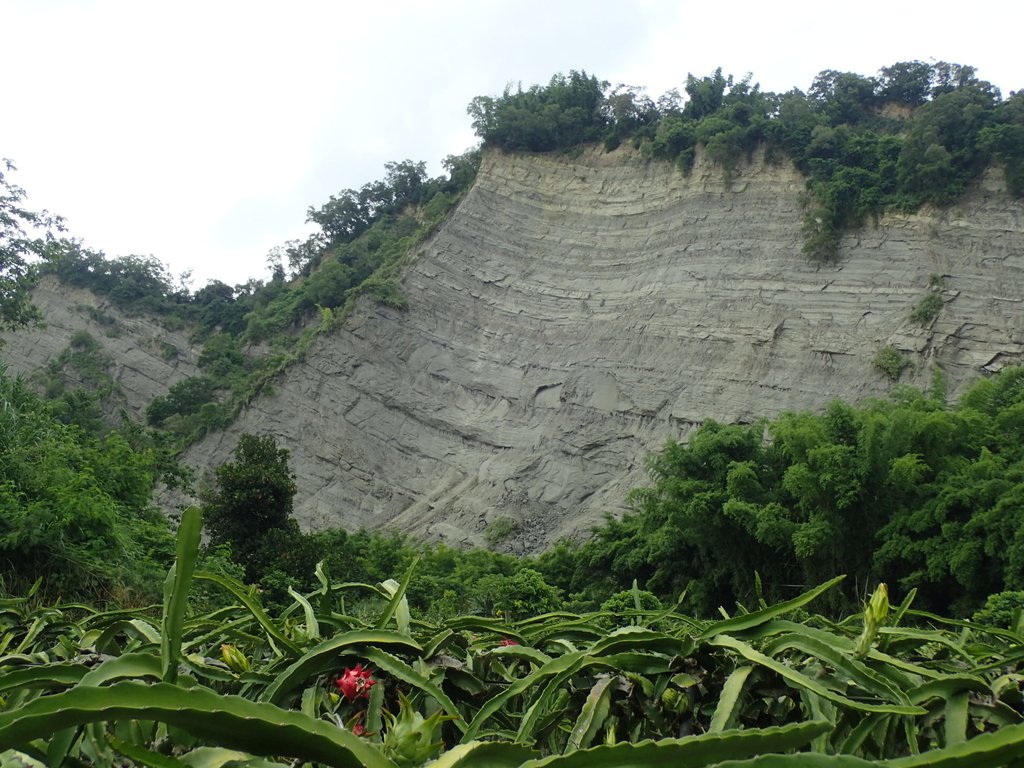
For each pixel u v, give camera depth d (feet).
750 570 82.17
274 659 9.78
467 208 168.55
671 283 143.95
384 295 161.27
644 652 8.66
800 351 128.98
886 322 125.59
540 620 11.93
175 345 196.24
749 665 8.02
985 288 122.72
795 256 136.46
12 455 42.19
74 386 190.29
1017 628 10.38
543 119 169.68
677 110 164.96
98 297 205.36
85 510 38.60
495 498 136.05
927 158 130.11
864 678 7.52
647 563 91.86
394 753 5.43
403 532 137.80
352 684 8.38
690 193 149.79
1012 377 90.58
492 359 153.58
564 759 4.64
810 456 76.43
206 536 82.74
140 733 7.60
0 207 76.64
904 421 75.61
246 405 157.38
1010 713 7.41
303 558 67.92
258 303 200.13
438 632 10.68
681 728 8.23
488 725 9.31
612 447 135.13
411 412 152.25
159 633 10.44
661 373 137.08
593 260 155.43
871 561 75.82
